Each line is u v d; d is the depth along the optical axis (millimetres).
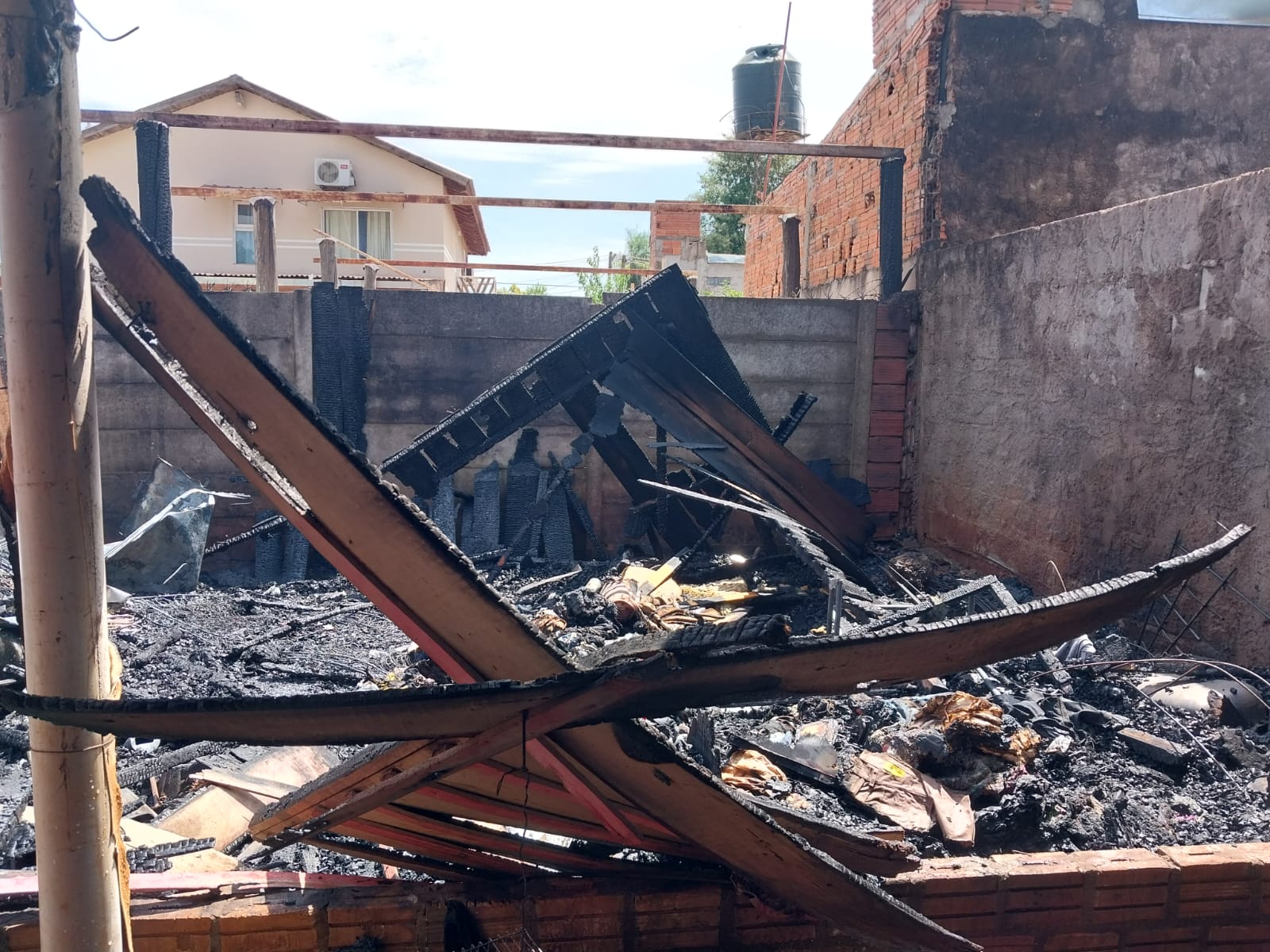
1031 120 9422
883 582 8445
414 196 10211
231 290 9227
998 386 8406
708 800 2773
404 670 6184
